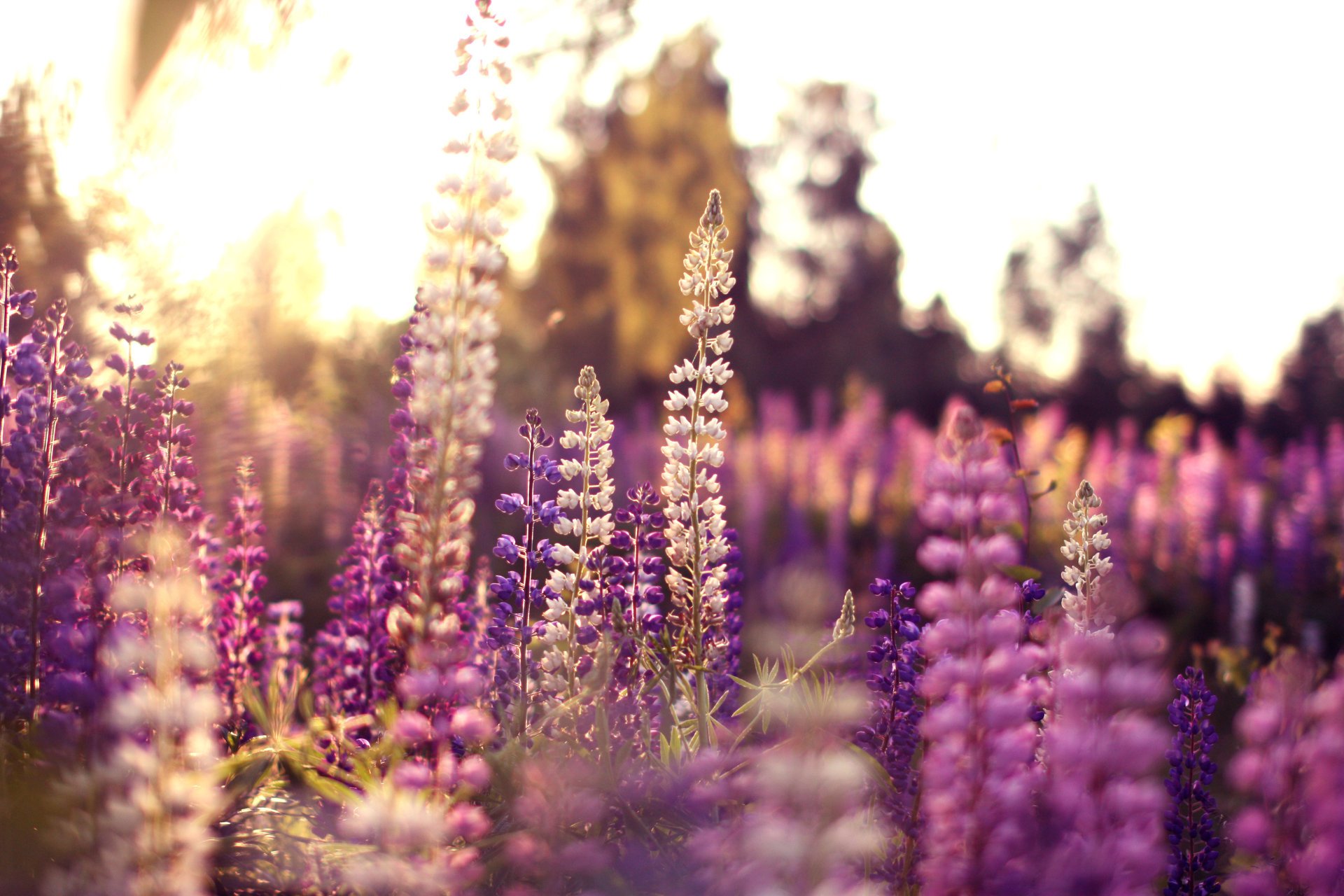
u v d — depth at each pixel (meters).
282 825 2.34
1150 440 15.74
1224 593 8.48
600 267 34.34
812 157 56.66
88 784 1.76
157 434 2.70
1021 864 1.76
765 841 1.65
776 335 54.28
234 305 6.77
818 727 1.79
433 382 2.12
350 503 7.67
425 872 1.91
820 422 13.98
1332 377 29.00
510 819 2.33
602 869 2.09
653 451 12.68
